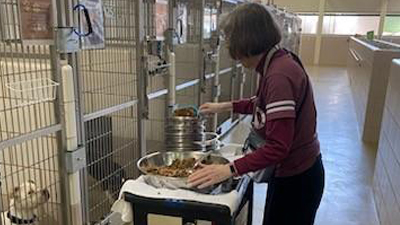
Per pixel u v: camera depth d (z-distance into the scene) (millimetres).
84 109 1990
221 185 1406
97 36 1875
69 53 1677
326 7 14289
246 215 1612
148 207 1358
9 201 1886
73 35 1659
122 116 2416
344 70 13070
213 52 3678
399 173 2148
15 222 1880
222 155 1740
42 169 1841
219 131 4086
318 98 7398
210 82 3762
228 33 1347
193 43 3402
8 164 1877
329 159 3926
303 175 1438
